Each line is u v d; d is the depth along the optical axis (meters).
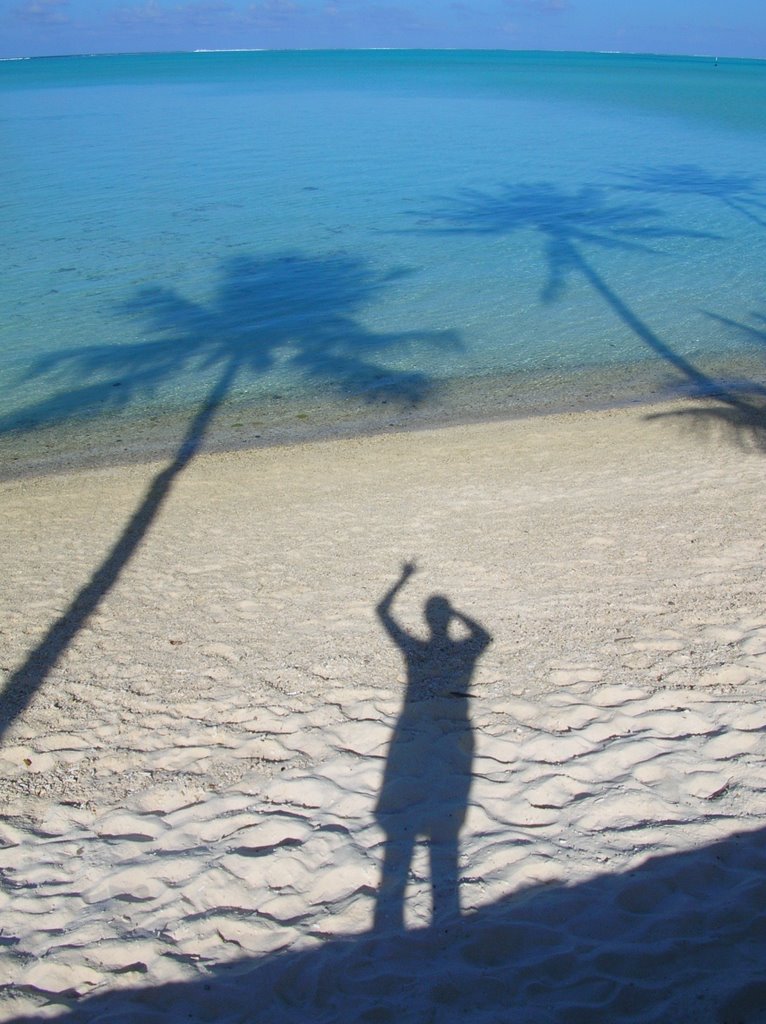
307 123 50.72
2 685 5.44
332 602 6.26
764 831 3.62
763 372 13.36
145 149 39.66
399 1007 2.97
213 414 12.77
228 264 20.89
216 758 4.48
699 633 5.29
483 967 3.12
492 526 7.68
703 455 9.58
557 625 5.57
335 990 3.07
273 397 13.37
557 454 10.08
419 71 128.75
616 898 3.36
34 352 15.42
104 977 3.21
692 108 61.06
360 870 3.63
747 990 2.89
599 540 7.04
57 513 9.20
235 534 8.06
